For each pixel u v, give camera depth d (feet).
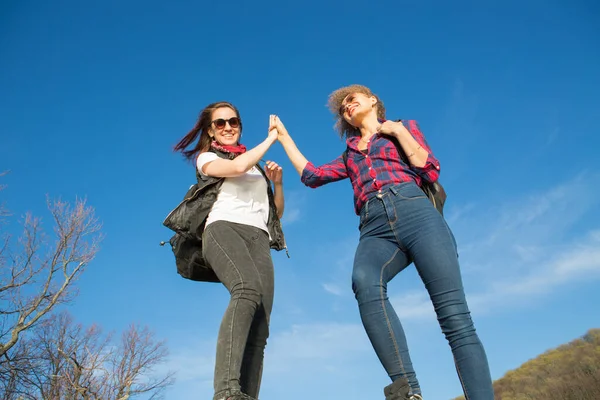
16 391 39.40
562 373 158.61
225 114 9.36
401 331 7.01
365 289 7.27
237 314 6.89
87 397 43.88
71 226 40.96
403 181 8.07
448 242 7.43
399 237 7.70
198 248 8.62
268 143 8.86
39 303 39.40
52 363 42.73
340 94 9.87
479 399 6.37
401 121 8.89
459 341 6.77
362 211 8.27
